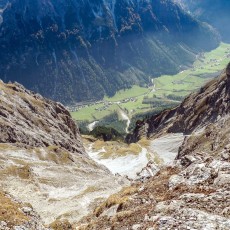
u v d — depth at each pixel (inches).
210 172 1408.7
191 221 1001.5
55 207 2443.4
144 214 1195.9
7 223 1127.6
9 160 3690.9
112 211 1455.5
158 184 1541.6
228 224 965.2
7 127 4864.7
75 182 3253.0
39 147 4938.5
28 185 2861.7
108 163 7234.3
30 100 7716.5
